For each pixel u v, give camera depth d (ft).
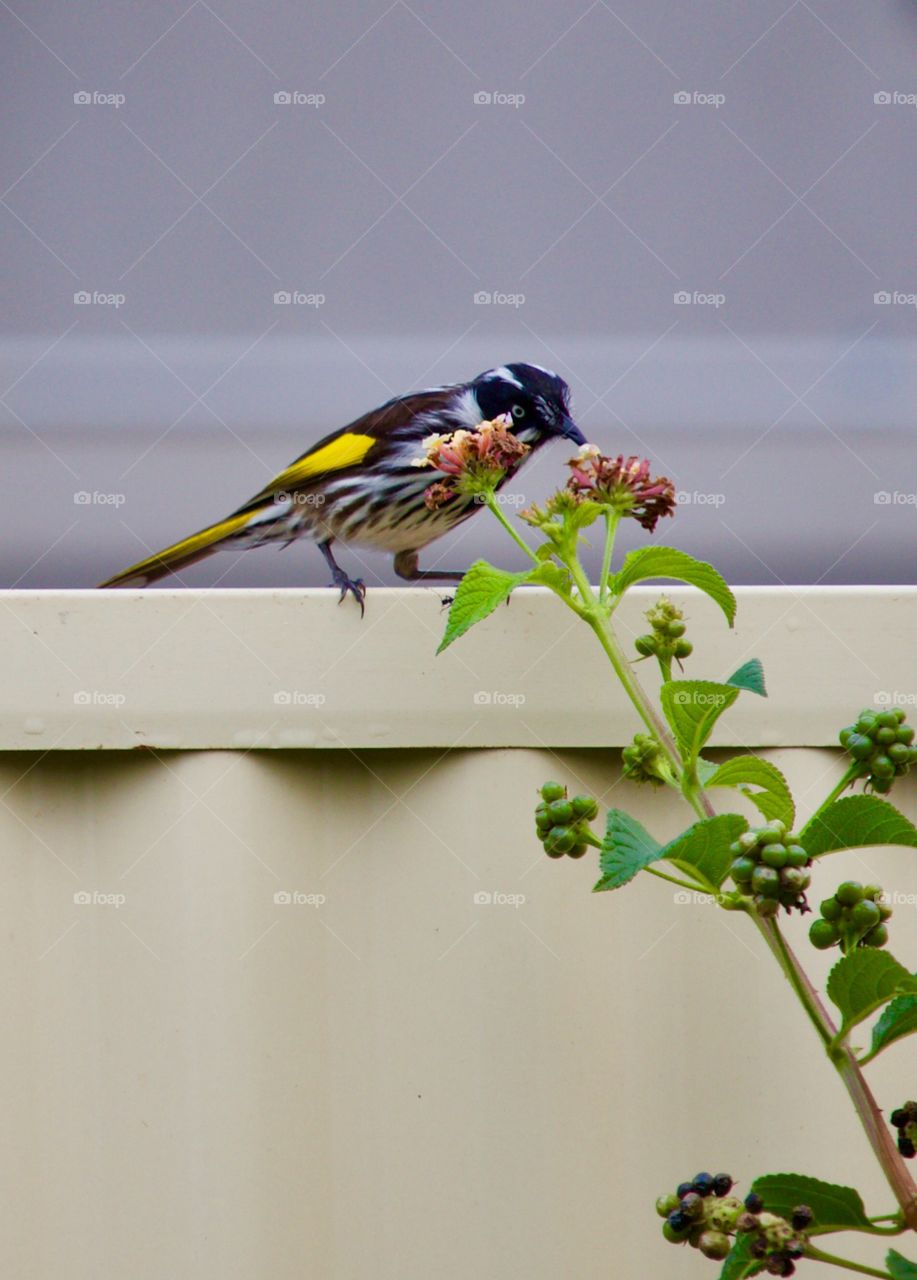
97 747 9.52
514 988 9.69
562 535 8.21
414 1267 9.52
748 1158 9.66
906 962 9.88
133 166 17.07
